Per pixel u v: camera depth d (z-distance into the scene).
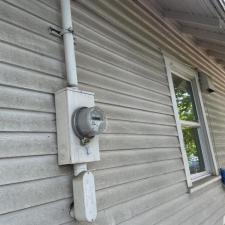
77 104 1.61
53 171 1.52
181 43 3.89
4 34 1.47
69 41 1.77
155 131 2.76
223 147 4.71
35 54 1.61
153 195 2.43
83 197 1.49
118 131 2.21
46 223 1.42
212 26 3.08
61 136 1.56
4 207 1.26
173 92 3.36
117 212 1.95
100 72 2.18
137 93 2.62
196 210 3.12
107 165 1.99
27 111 1.48
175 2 2.94
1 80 1.39
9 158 1.34
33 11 1.68
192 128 4.01
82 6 2.18
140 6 3.02
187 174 3.12
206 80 4.32
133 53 2.76
